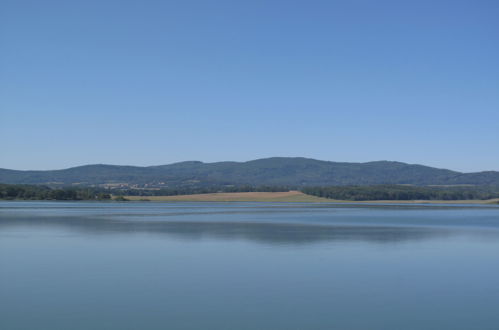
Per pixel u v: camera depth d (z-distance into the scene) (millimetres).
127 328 21109
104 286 28391
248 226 71625
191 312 23375
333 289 28000
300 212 124000
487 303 25312
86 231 61656
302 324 21766
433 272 33281
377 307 24422
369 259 38531
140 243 48344
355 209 149250
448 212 131625
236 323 21828
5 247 45031
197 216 100625
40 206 149375
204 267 34531
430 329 21234
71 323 21719
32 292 26953
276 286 28625
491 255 41469
